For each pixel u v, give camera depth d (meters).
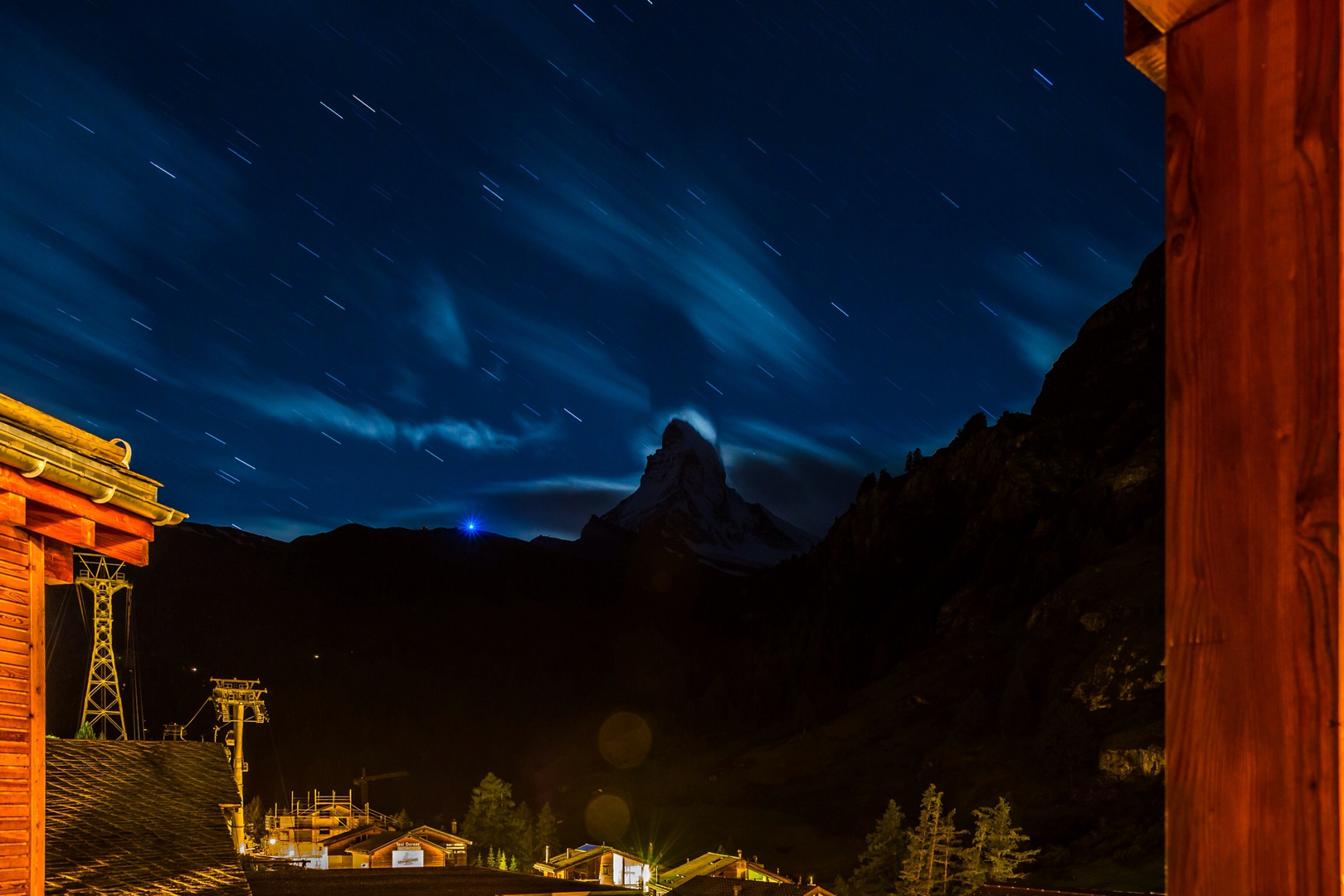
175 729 33.44
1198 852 1.61
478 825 79.56
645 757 131.75
